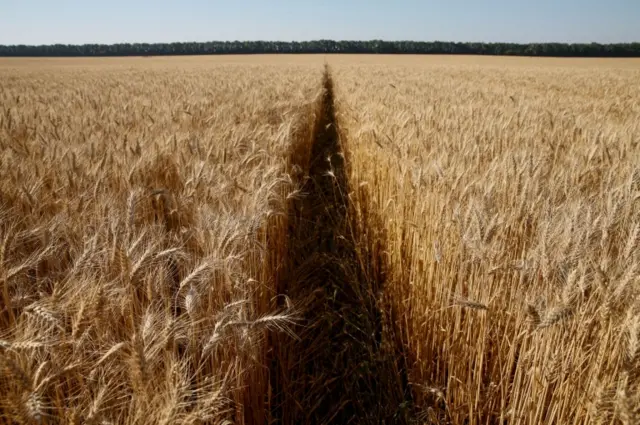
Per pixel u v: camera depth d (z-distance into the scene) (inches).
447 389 111.0
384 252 185.2
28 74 1147.9
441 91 570.3
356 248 199.2
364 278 188.9
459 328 112.2
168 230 144.2
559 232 97.1
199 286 94.1
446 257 121.8
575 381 83.4
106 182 147.1
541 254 91.7
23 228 121.8
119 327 84.9
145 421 61.9
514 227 118.6
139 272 88.4
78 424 61.0
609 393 68.8
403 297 152.4
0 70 1457.9
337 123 524.4
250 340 84.8
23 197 129.7
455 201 132.1
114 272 91.8
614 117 342.0
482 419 107.5
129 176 148.6
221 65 1884.8
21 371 54.4
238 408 87.3
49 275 102.4
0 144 185.6
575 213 97.3
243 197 136.9
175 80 807.7
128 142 189.8
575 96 542.6
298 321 152.9
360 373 132.9
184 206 136.2
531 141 210.8
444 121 265.0
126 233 99.7
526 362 93.4
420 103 399.5
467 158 174.4
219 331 76.7
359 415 124.3
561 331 83.4
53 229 108.6
